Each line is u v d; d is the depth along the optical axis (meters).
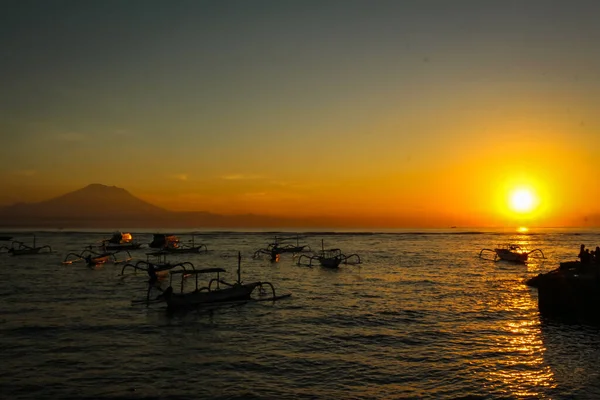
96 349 24.64
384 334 27.77
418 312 34.25
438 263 73.56
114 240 117.69
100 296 40.75
